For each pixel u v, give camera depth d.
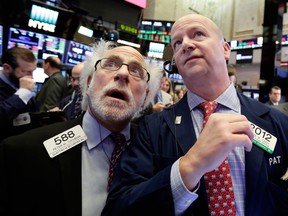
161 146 0.80
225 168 0.71
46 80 2.61
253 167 0.71
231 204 0.67
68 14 3.39
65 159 0.87
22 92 1.41
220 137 0.55
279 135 0.78
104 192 0.88
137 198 0.62
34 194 0.81
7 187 0.82
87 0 4.56
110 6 4.99
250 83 7.60
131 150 0.82
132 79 0.94
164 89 3.10
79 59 3.71
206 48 0.79
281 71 4.20
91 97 0.94
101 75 0.93
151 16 9.30
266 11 4.12
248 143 0.55
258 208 0.67
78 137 0.92
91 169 0.90
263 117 0.82
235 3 9.05
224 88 0.85
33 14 3.12
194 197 0.59
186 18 0.86
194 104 0.85
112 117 0.88
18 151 0.86
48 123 1.43
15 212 0.79
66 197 0.81
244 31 8.72
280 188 0.69
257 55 7.36
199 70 0.78
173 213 0.60
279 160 0.74
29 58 1.51
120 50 0.98
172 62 1.12
